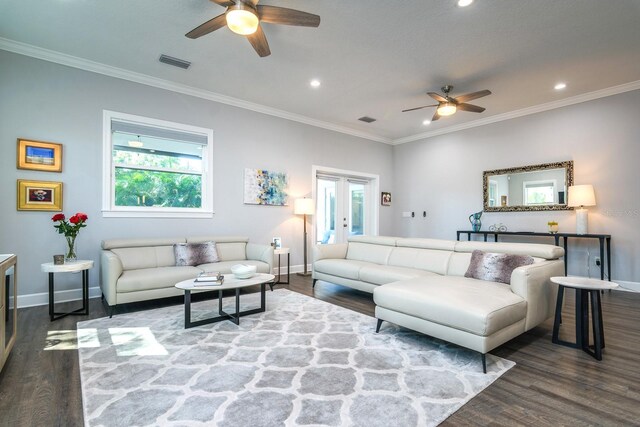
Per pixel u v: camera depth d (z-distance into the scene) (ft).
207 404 5.46
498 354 7.51
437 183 21.91
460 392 5.88
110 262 10.19
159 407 5.37
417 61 12.21
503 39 10.68
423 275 10.93
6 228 11.00
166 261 12.85
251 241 16.97
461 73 13.21
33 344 8.01
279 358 7.25
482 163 19.57
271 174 17.70
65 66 12.03
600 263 14.66
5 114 10.98
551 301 8.72
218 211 15.78
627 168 14.38
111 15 9.48
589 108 15.44
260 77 13.71
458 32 10.28
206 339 8.35
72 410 5.32
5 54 10.98
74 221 10.75
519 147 17.92
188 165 15.28
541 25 9.88
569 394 5.83
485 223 19.33
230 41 10.93
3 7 9.07
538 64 12.41
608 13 9.28
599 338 7.23
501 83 14.17
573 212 15.97
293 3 8.87
